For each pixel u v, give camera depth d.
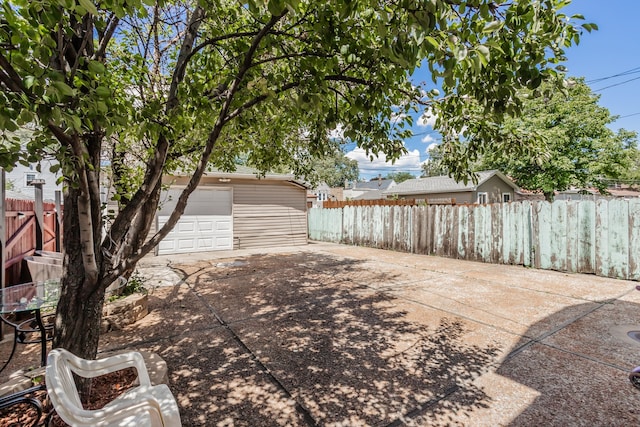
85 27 1.79
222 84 2.50
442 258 8.12
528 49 1.36
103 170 3.24
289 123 3.43
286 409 2.16
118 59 2.61
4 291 2.61
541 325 3.59
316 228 12.66
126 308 3.65
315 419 2.05
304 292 5.03
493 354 2.92
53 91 1.10
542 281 5.59
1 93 1.07
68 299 1.91
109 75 1.97
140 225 2.59
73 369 1.61
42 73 1.16
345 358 2.86
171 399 1.61
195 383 2.48
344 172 41.81
